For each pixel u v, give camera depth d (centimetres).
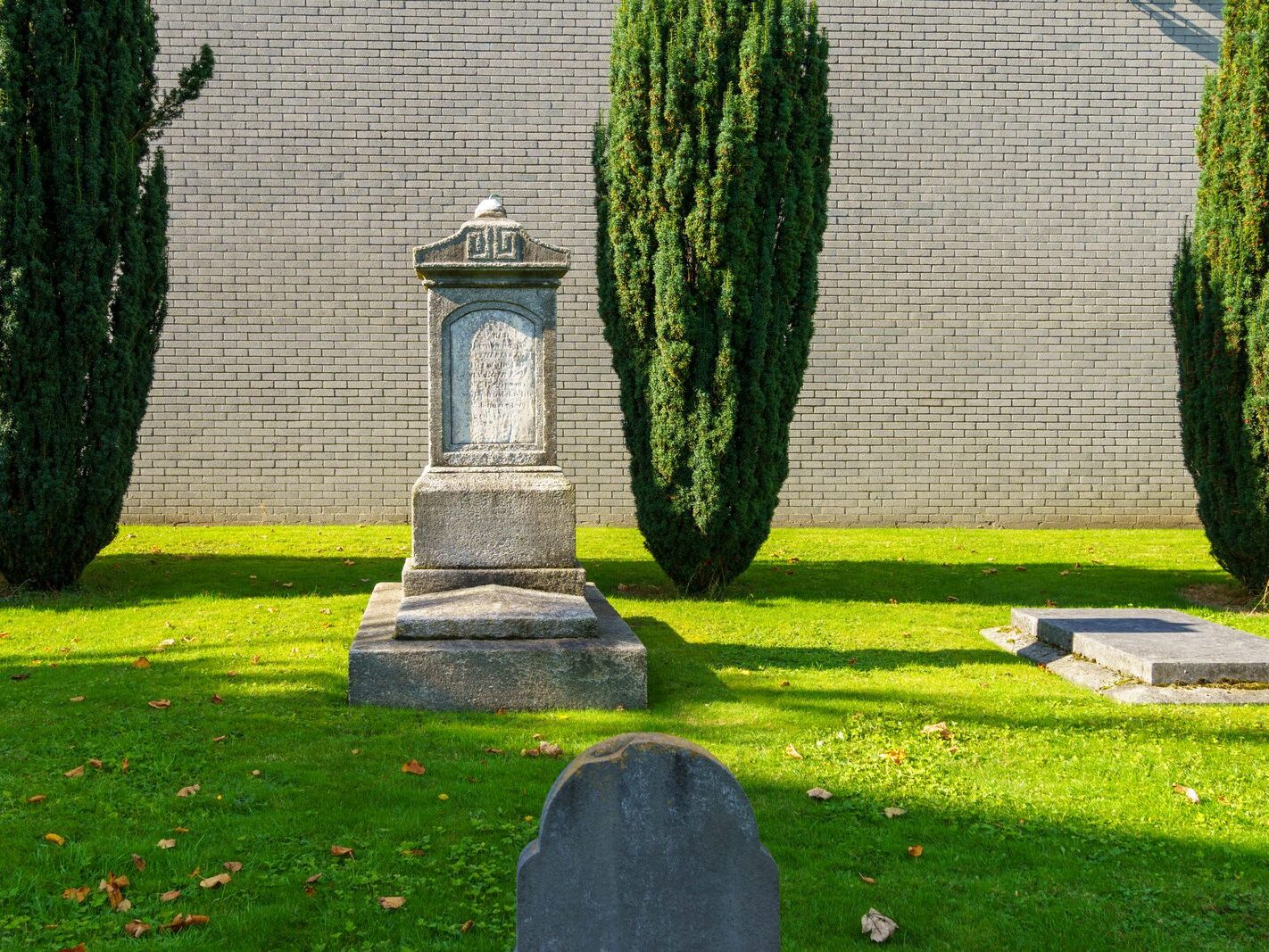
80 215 784
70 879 354
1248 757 495
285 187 1193
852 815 422
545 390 663
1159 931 339
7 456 780
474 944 321
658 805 265
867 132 1233
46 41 774
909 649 700
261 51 1184
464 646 550
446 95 1202
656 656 665
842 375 1249
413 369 1216
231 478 1206
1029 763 483
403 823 401
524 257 654
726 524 838
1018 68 1237
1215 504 848
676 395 822
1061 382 1260
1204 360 841
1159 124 1249
